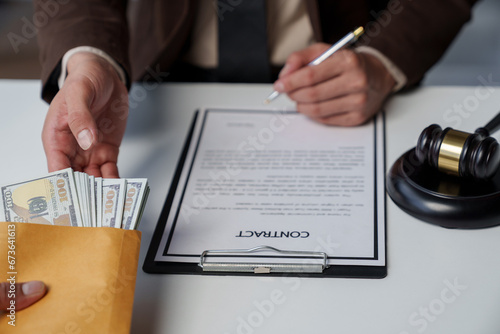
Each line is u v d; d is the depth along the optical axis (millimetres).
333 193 637
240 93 895
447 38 870
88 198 547
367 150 715
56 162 614
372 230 573
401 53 821
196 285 526
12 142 781
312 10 912
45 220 524
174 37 917
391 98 843
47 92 813
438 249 546
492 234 560
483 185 578
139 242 508
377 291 504
